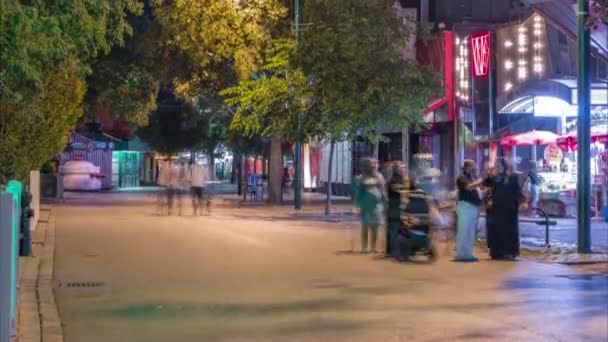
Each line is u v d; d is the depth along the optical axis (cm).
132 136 8362
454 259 2445
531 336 1438
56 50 1950
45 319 1570
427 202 2466
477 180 2489
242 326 1525
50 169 6075
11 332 1173
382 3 4119
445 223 2841
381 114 4131
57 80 3291
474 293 1881
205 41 4984
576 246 2783
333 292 1894
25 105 2430
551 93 3894
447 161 5219
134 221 3962
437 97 4519
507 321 1566
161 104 8469
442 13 6075
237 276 2131
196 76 5303
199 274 2166
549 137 4216
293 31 4528
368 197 2606
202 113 7350
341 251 2684
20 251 2409
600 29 3525
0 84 1797
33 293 1852
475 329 1495
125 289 1931
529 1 3878
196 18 4984
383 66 4059
